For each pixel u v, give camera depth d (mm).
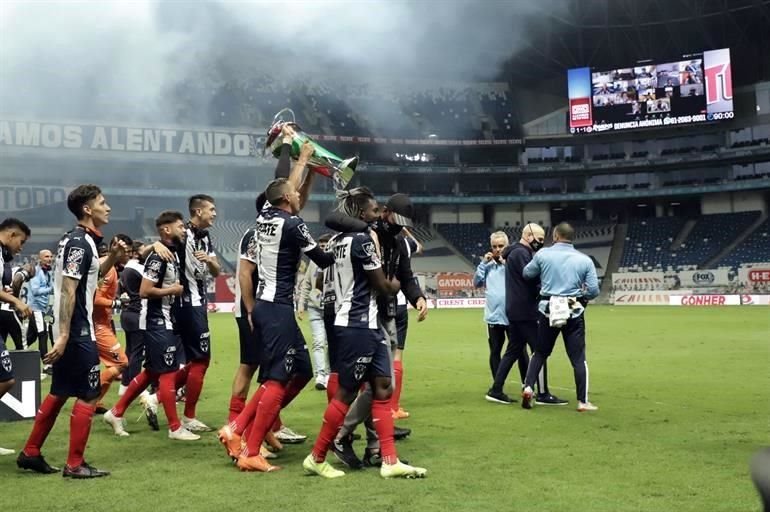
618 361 12789
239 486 4730
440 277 46188
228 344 17484
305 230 5219
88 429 5094
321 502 4305
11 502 4387
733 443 5973
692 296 41375
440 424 6988
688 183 53938
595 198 54031
